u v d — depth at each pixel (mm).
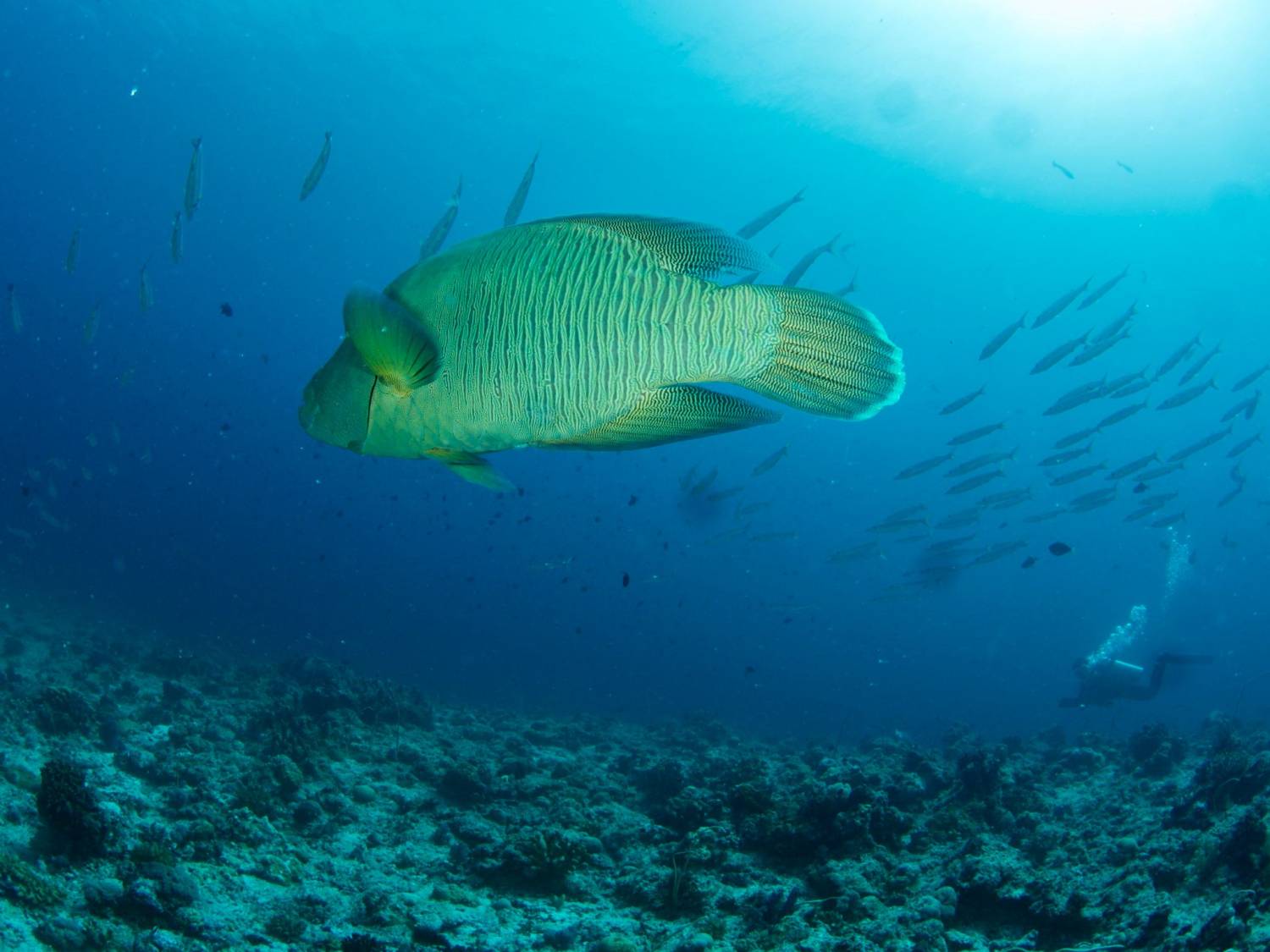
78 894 5176
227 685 13227
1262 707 31250
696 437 2213
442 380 2029
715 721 17688
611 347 2078
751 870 6812
